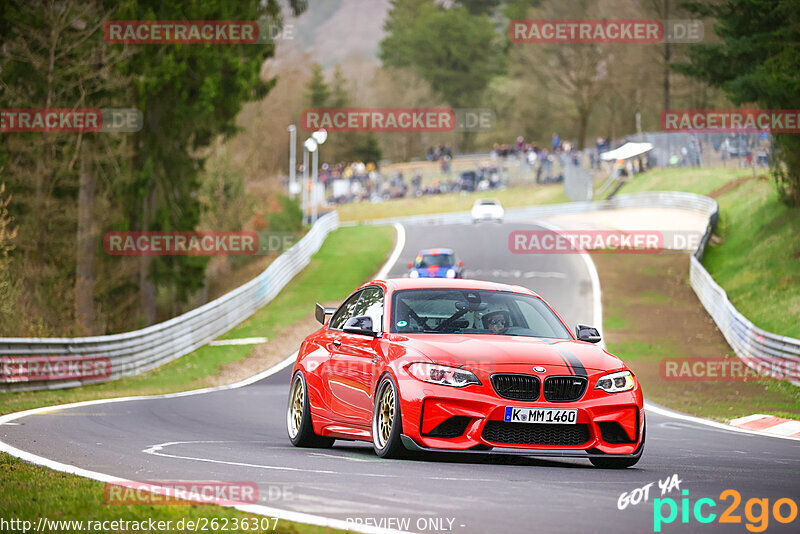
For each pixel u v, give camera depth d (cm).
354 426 3256
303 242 16975
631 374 2975
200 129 15050
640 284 13888
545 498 2230
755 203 17488
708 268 14512
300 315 12925
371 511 2002
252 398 6806
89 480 2412
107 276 15062
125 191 14338
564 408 2834
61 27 13362
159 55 13938
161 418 4981
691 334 10731
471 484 2417
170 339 10075
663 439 4300
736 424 5491
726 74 13962
